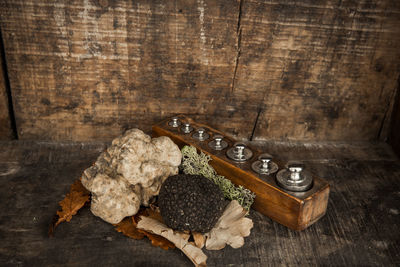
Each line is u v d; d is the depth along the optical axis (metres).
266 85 0.72
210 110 0.74
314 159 0.72
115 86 0.71
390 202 0.62
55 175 0.65
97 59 0.68
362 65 0.71
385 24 0.68
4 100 0.70
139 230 0.53
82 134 0.74
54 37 0.66
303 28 0.67
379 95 0.74
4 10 0.64
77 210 0.58
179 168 0.62
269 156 0.56
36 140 0.74
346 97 0.74
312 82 0.72
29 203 0.59
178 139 0.65
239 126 0.76
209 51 0.69
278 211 0.55
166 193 0.51
